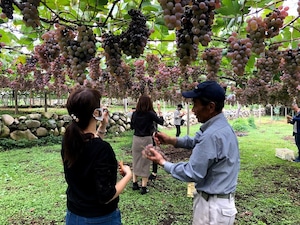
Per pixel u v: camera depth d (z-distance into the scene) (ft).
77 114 5.40
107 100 57.77
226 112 62.03
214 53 8.00
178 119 34.12
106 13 8.27
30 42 10.48
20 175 17.35
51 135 29.89
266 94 16.47
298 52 8.73
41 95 53.11
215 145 5.98
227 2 7.18
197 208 6.54
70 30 6.81
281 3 7.57
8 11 5.16
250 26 6.76
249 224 11.05
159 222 11.14
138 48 6.45
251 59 10.46
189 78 19.47
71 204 5.53
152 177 16.74
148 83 20.16
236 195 14.28
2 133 26.78
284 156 22.88
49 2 7.38
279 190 15.15
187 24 5.71
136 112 14.47
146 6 7.27
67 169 5.46
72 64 6.68
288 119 23.50
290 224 11.14
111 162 5.33
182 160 22.80
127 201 13.32
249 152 26.18
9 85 26.35
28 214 11.76
